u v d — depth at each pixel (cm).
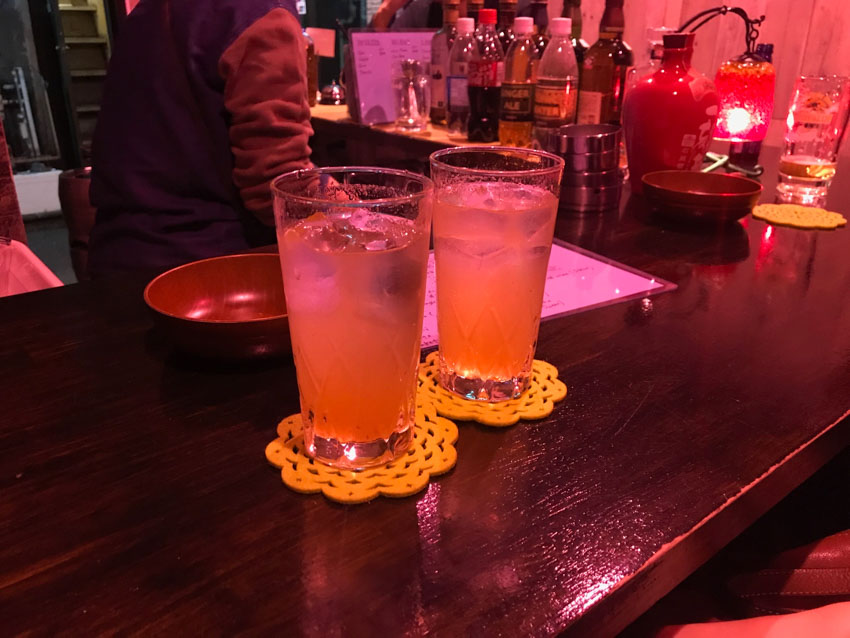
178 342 70
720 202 119
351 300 51
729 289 96
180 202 150
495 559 47
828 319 87
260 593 44
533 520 51
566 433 62
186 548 48
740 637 59
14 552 47
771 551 95
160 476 56
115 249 151
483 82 182
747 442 61
